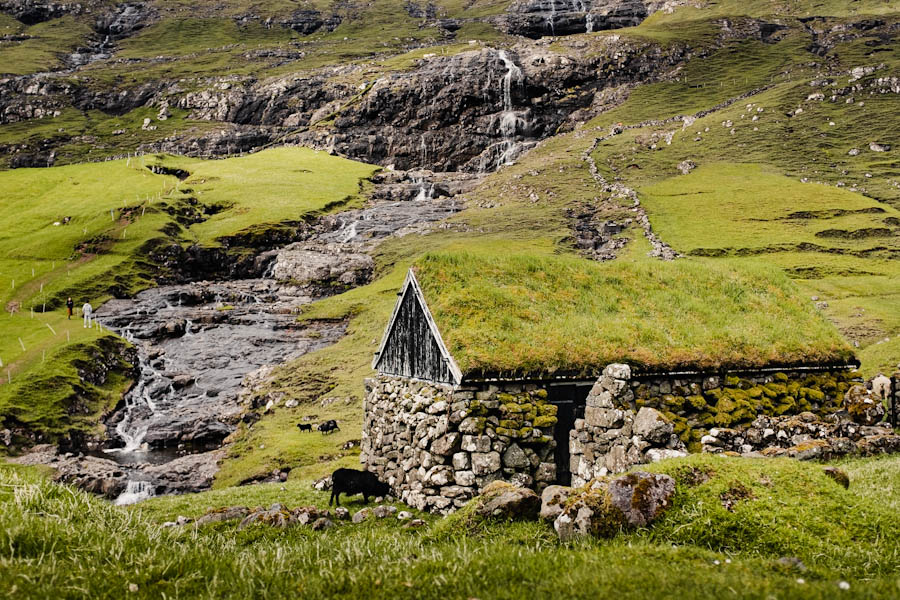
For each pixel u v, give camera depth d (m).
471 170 184.50
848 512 11.19
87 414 57.47
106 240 113.31
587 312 24.95
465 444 21.02
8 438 50.16
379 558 10.34
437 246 103.81
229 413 57.56
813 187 117.62
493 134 192.12
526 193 134.88
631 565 9.22
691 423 22.39
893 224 99.31
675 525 11.10
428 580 8.94
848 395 23.81
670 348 23.39
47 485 11.48
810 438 21.17
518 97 199.38
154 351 73.31
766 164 136.00
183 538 11.77
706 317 25.67
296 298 95.44
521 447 21.36
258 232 118.50
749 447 20.67
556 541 11.69
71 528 9.78
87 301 92.62
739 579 8.38
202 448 51.97
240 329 81.00
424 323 24.25
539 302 24.84
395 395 25.69
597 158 153.00
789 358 24.44
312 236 120.69
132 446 52.78
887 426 22.28
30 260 108.88
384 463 25.94
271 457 42.69
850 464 18.52
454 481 21.12
